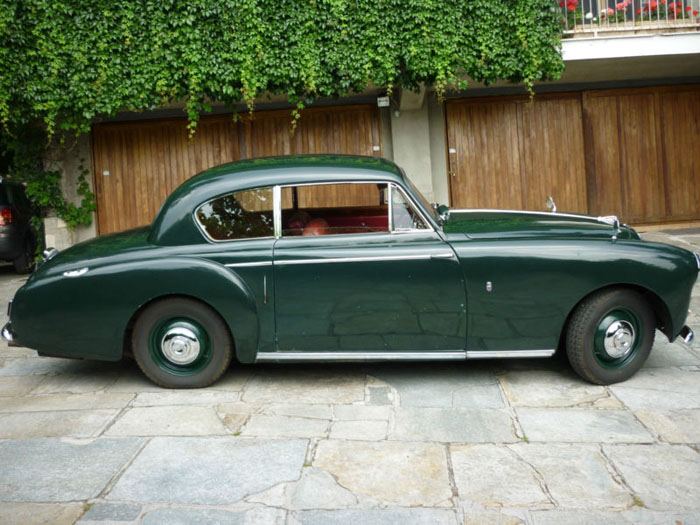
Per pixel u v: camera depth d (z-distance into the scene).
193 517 2.84
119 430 3.80
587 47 10.07
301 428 3.79
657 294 4.28
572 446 3.49
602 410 3.98
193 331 4.39
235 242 4.38
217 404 4.19
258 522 2.79
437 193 11.82
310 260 4.27
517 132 11.76
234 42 9.79
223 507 2.92
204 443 3.60
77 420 3.96
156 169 11.83
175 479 3.19
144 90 9.95
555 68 10.05
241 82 10.02
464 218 5.14
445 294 4.26
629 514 2.82
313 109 11.67
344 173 4.43
